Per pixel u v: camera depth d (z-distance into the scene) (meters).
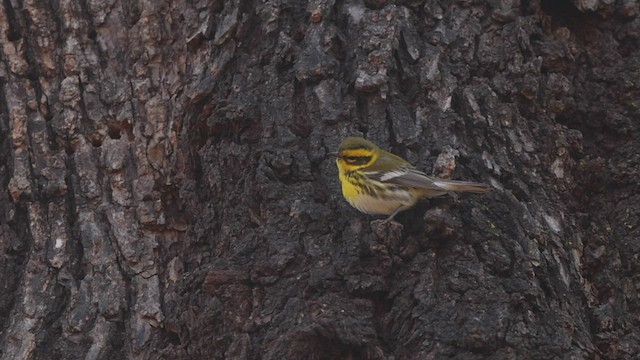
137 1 12.22
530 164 10.90
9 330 11.14
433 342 9.78
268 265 10.30
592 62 11.88
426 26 11.43
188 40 11.77
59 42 12.20
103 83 12.08
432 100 11.02
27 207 11.59
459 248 10.19
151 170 11.66
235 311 10.27
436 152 10.81
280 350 9.85
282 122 10.99
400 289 10.11
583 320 10.40
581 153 11.42
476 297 9.96
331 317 9.84
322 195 10.73
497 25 11.45
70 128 11.87
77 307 11.16
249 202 10.77
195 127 11.48
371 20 11.20
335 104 10.98
